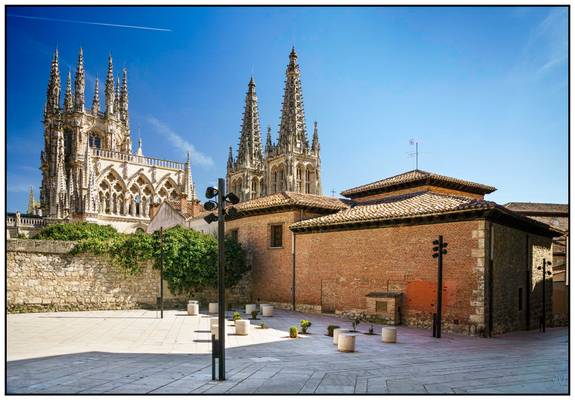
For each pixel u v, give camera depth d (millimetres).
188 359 14781
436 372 12844
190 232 33688
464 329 22281
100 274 29422
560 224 45250
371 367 13625
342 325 24672
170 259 31250
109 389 10516
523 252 26906
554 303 32750
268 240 34125
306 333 21594
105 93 94688
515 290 25359
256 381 11516
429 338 20719
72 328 21719
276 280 33094
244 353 16203
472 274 22328
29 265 27281
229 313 29062
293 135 94688
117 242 29922
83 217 71688
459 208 22641
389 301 25094
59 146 79812
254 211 35094
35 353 15586
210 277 32812
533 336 23047
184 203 52656
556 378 12008
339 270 28703
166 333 20672
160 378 11758
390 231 26219
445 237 23609
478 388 10859
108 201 76438
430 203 26188
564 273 36594
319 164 98000
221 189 12945
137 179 79438
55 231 47500
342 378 11969
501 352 17016
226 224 38531
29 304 27141
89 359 14523
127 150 100000
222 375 11641
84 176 73312
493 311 22359
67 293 28312
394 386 11055
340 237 28906
